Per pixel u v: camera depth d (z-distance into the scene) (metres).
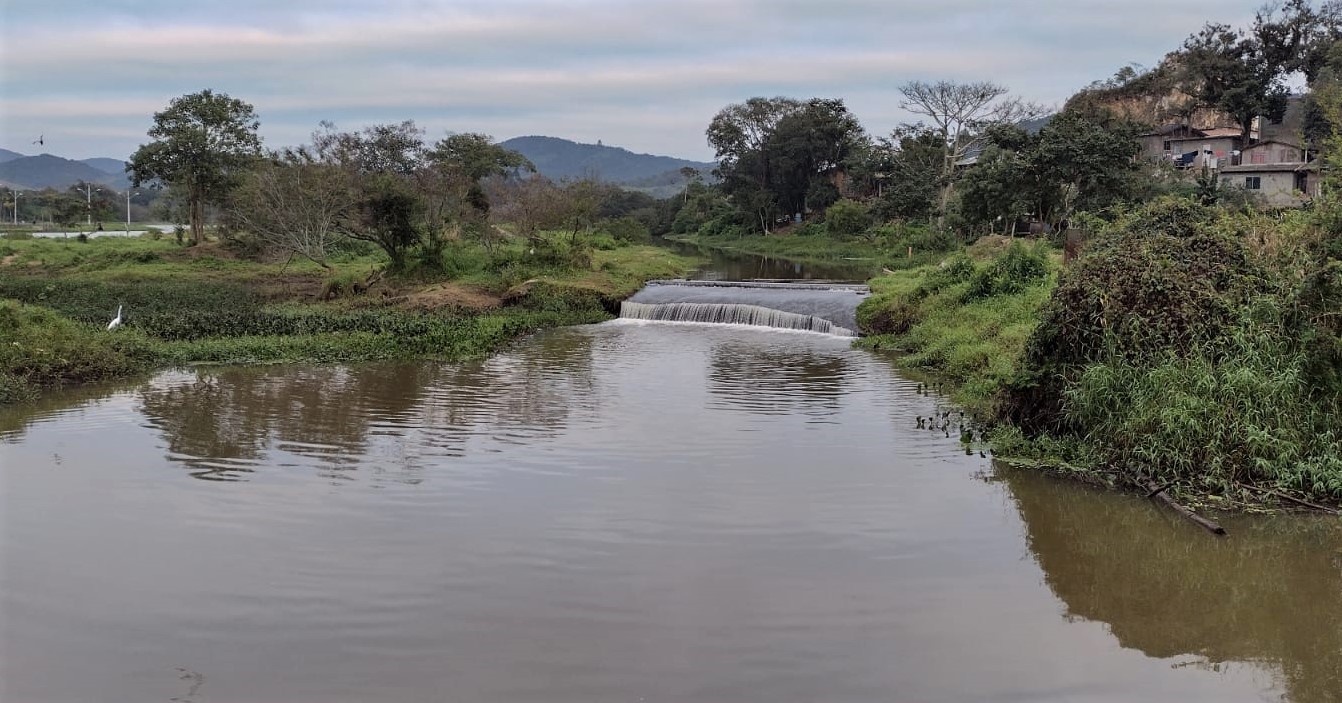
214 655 7.27
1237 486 10.74
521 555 9.32
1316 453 10.86
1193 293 12.20
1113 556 9.41
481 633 7.66
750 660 7.23
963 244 48.22
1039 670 7.13
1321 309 11.73
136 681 6.86
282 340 22.39
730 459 12.88
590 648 7.41
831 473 12.21
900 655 7.35
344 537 9.79
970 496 11.27
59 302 27.64
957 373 18.77
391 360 21.28
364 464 12.54
